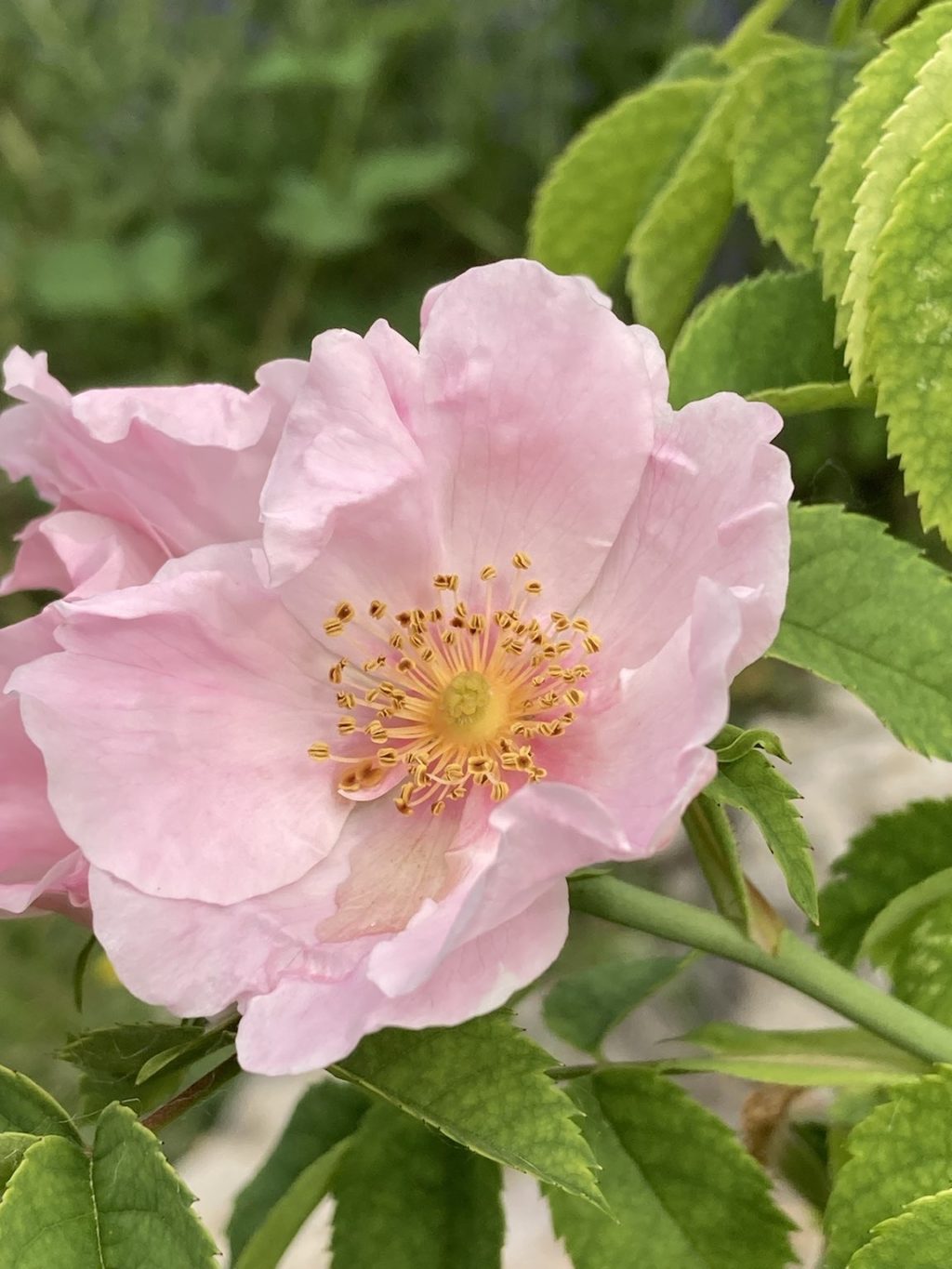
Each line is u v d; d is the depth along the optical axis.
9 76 0.68
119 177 0.70
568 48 0.65
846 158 0.15
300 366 0.14
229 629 0.14
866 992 0.14
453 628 0.15
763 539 0.13
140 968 0.13
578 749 0.15
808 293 0.17
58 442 0.15
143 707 0.14
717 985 0.40
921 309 0.14
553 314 0.14
